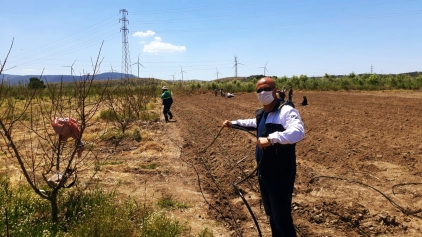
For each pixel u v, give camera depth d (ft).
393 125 44.04
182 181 23.88
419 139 34.53
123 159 29.53
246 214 18.28
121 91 60.75
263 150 12.16
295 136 11.16
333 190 21.30
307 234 16.06
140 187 22.33
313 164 27.12
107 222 14.33
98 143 35.70
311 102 86.43
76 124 18.02
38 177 22.57
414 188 21.25
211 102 103.14
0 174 22.65
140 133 40.29
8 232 13.51
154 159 29.68
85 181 22.33
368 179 23.17
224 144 35.86
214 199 20.47
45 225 15.01
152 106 76.89
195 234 16.05
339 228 16.63
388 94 111.34
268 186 12.45
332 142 34.86
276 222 12.77
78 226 14.74
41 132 41.34
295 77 173.17
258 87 12.23
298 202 19.42
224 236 15.99
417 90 124.26
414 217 17.52
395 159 27.63
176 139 39.19
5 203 16.55
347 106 72.38
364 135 38.09
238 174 24.52
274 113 12.19
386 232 16.17
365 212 18.01
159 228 15.34
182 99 123.13
